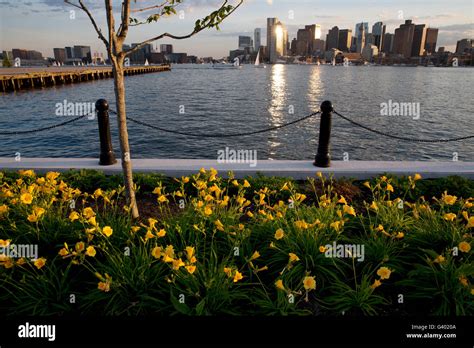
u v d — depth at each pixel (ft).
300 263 9.64
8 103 114.52
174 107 115.24
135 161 21.90
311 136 68.23
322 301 8.67
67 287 8.75
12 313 8.35
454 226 10.87
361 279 9.43
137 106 117.19
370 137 67.56
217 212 11.94
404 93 161.79
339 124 81.15
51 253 10.40
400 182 18.26
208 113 102.17
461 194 17.07
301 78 320.91
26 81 167.02
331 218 11.30
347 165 21.16
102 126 20.54
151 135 69.10
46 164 21.01
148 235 9.18
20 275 9.47
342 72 512.22
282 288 7.82
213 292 8.29
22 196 9.74
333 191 17.04
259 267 10.02
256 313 8.18
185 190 17.37
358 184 19.02
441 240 10.52
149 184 17.76
